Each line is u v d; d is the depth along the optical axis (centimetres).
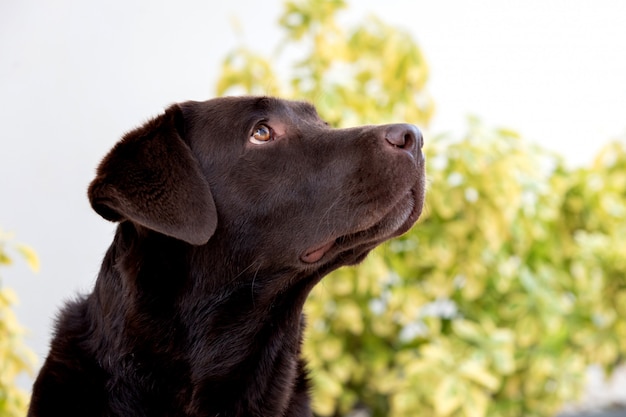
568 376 574
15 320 479
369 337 574
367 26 616
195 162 329
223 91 581
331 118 534
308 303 545
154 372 335
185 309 338
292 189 340
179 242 335
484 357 531
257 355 350
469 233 549
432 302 581
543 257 602
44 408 333
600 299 594
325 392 540
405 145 336
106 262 348
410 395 522
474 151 539
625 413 678
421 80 598
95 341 340
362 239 341
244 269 343
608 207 607
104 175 319
